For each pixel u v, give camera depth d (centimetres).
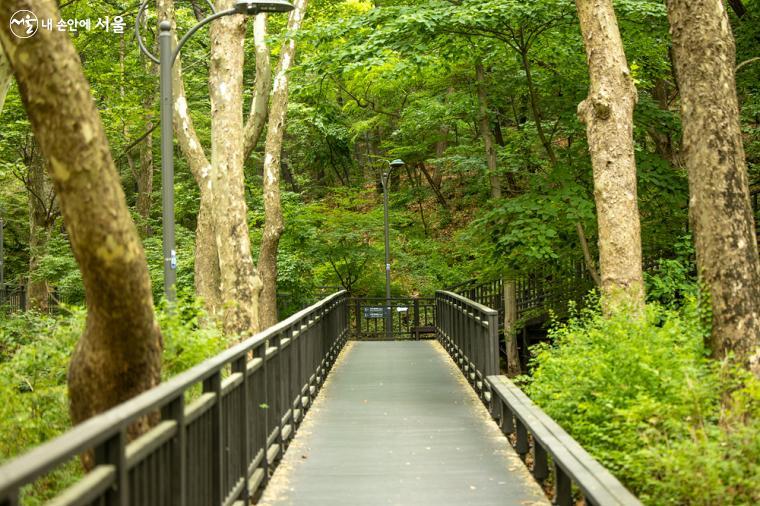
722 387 685
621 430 632
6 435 632
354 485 694
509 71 1852
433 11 1428
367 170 3975
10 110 2167
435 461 787
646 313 840
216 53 1379
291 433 893
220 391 517
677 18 892
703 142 869
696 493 493
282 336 891
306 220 2633
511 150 1962
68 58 441
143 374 507
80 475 593
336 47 1534
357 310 2695
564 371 806
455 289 2717
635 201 1122
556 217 1523
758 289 846
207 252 1750
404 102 2992
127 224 463
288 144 3872
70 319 720
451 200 3634
